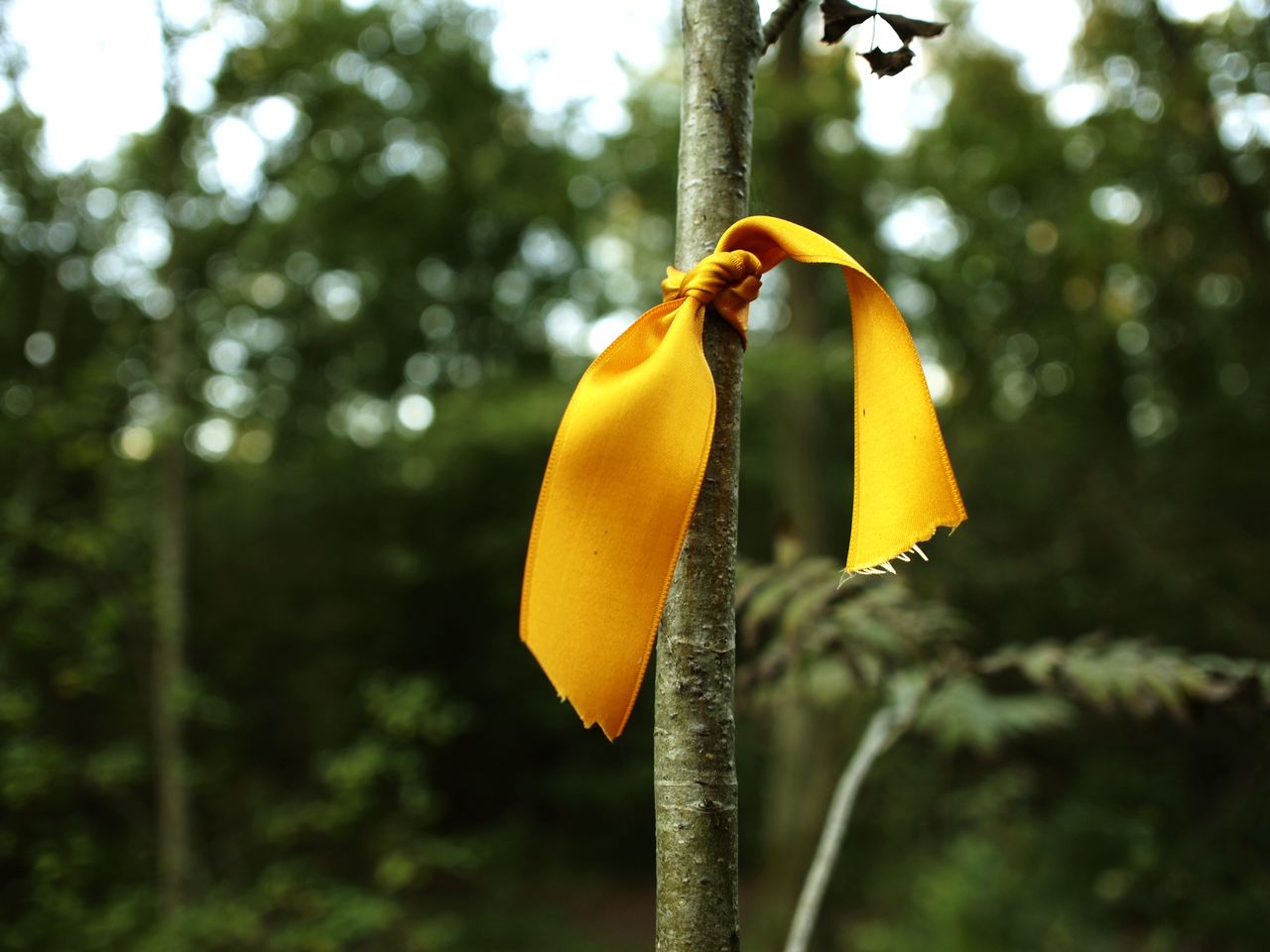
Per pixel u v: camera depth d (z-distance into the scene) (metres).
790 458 9.25
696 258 0.85
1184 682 1.65
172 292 5.88
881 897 8.12
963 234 8.98
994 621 8.73
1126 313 8.48
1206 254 7.60
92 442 4.83
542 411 9.41
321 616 11.22
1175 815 6.89
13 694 4.49
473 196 10.67
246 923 4.62
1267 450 8.22
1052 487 8.96
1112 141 7.50
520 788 13.01
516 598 12.59
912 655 1.90
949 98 8.62
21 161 5.56
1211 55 6.78
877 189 10.19
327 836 5.61
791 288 9.32
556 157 9.81
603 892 11.80
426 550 12.06
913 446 0.76
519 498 12.43
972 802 7.00
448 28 8.25
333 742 10.17
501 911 10.44
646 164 9.45
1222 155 7.00
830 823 1.83
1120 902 6.32
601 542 0.71
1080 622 8.51
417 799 5.25
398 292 11.94
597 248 13.68
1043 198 8.37
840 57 8.97
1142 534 8.41
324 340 11.37
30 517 4.71
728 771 0.78
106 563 5.08
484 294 13.08
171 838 5.19
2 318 6.76
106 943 4.39
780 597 1.91
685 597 0.78
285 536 11.39
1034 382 9.18
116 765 4.95
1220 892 6.23
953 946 5.67
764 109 8.55
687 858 0.76
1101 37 7.14
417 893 10.64
